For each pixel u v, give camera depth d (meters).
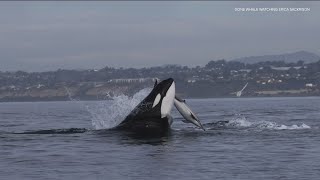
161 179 26.58
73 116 90.44
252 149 36.62
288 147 37.44
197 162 31.30
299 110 100.38
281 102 179.25
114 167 29.80
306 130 49.94
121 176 27.33
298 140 41.50
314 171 28.17
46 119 80.31
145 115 48.81
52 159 32.69
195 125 52.94
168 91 48.00
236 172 28.22
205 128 51.97
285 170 28.58
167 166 30.02
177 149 36.81
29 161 31.98
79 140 42.38
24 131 51.75
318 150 35.81
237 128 51.94
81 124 66.69
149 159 32.44
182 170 28.83
